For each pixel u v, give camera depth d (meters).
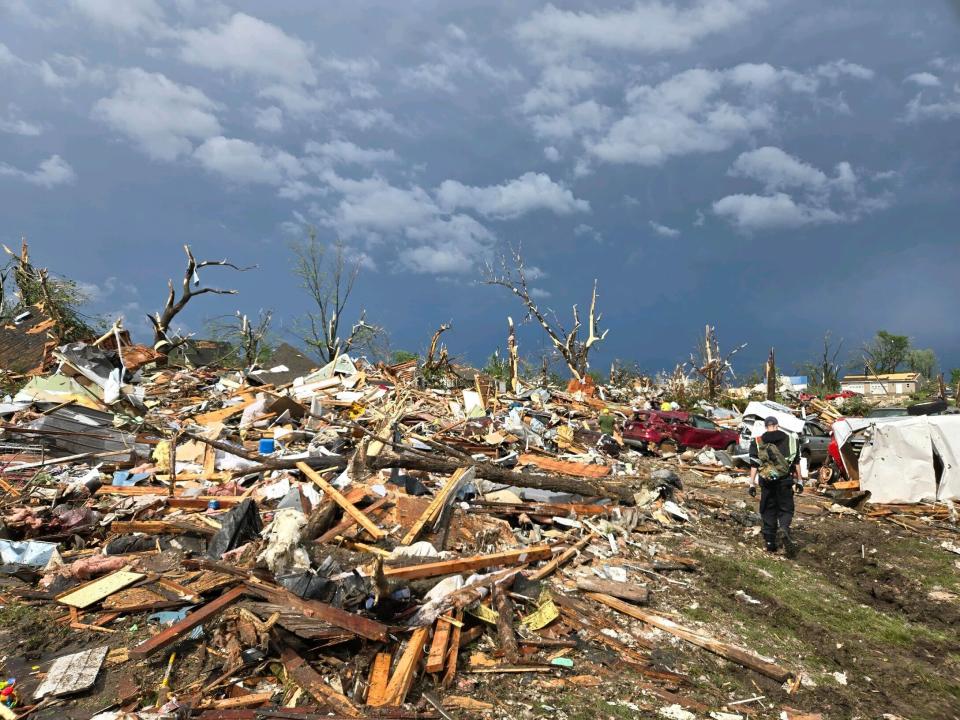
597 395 29.73
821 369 45.59
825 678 5.61
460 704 4.61
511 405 20.66
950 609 7.41
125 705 4.39
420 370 26.25
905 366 51.66
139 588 5.96
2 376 17.55
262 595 5.57
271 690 4.59
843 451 14.09
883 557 9.29
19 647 5.05
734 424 25.23
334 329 36.84
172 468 8.88
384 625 5.10
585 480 10.59
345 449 11.86
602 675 5.19
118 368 13.06
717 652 5.79
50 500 8.22
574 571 7.38
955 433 12.46
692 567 8.08
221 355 31.72
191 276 27.92
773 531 9.21
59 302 25.36
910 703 5.32
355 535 7.35
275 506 8.41
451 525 7.91
